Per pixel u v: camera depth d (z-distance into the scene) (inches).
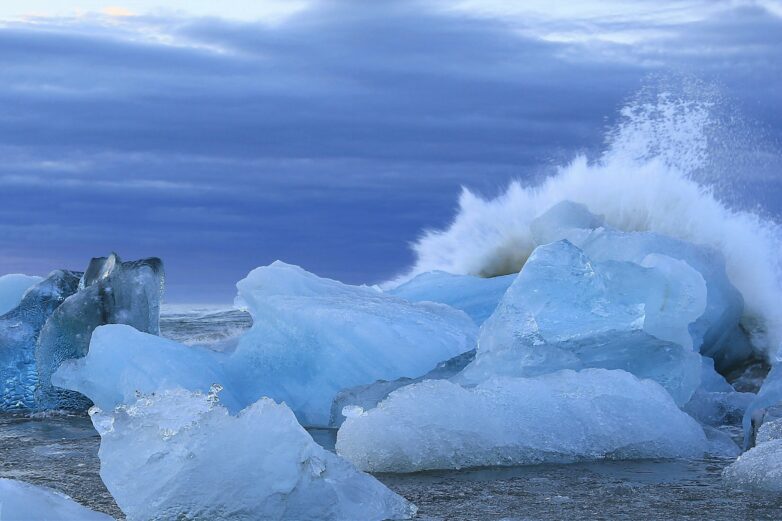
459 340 441.1
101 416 230.7
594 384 340.8
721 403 411.5
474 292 577.0
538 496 261.0
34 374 464.8
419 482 283.4
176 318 781.3
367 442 303.1
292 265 508.7
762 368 538.3
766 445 284.7
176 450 221.8
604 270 408.5
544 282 398.9
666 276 401.7
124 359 414.9
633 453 325.1
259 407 225.6
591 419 327.3
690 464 313.6
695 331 486.0
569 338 383.2
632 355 391.9
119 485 222.7
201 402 231.9
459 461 307.7
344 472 229.9
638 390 342.3
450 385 318.0
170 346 426.6
